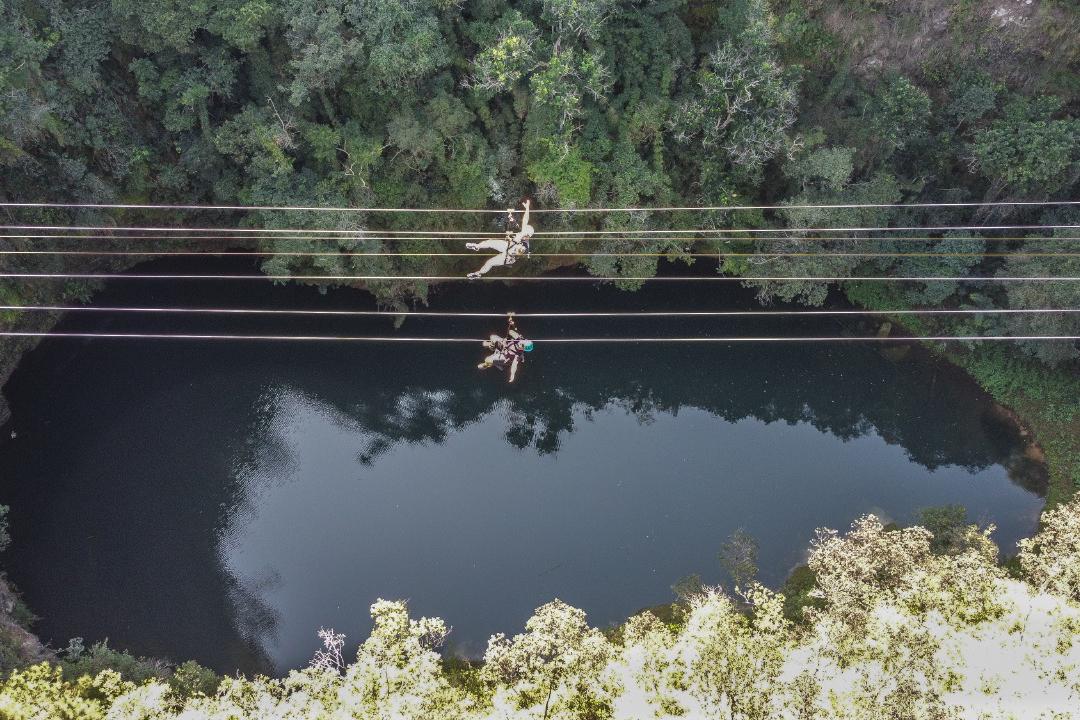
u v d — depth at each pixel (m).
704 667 27.61
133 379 34.62
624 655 28.19
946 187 36.16
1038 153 31.92
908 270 36.03
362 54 28.98
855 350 37.53
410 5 28.89
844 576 28.61
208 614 30.81
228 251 36.12
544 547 32.91
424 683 27.45
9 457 32.69
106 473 32.97
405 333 36.41
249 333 35.72
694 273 37.66
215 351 35.31
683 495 34.38
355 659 30.16
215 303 35.94
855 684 27.02
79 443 33.31
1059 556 29.31
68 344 34.47
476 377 36.22
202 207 31.97
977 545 29.91
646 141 33.81
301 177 31.47
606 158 33.12
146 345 34.97
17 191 30.64
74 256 33.56
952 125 35.22
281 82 30.80
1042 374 35.88
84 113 30.72
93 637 30.02
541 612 28.89
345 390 35.38
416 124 30.52
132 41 29.27
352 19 28.47
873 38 34.50
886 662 27.28
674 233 34.66
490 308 37.00
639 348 37.09
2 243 30.72
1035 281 32.75
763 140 31.70
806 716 26.38
